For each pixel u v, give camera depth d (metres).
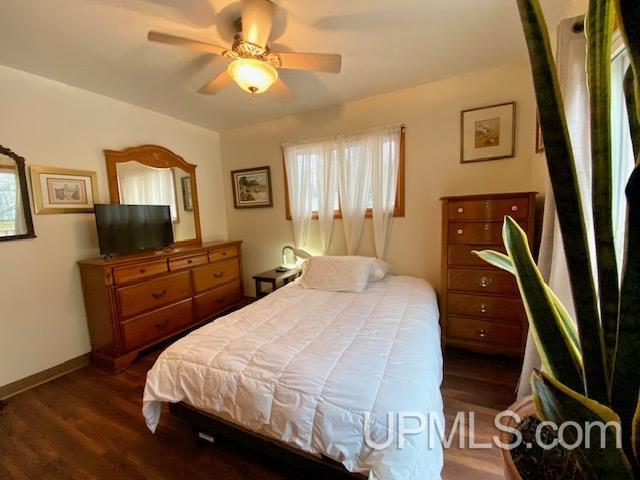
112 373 2.22
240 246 3.56
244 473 1.30
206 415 1.34
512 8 1.58
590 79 0.59
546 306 0.65
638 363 0.52
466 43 1.93
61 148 2.28
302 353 1.30
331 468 1.05
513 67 2.26
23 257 2.07
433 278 2.71
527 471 0.69
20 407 1.83
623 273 0.51
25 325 2.08
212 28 1.69
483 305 2.13
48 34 1.68
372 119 2.81
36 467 1.37
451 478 1.23
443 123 2.54
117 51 1.88
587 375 0.59
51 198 2.21
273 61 1.65
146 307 2.44
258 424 1.14
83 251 2.39
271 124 3.34
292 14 1.59
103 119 2.54
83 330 2.37
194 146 3.39
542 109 0.57
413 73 2.34
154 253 2.63
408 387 1.05
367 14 1.61
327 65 1.70
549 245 1.52
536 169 2.19
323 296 2.20
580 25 1.31
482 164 2.44
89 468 1.36
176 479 1.29
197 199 3.40
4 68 1.98
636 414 0.49
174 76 2.22
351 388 1.05
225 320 1.75
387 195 2.76
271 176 3.45
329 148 2.99
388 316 1.71
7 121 2.00
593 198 0.59
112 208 2.38
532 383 0.52
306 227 3.23
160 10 1.53
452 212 2.17
